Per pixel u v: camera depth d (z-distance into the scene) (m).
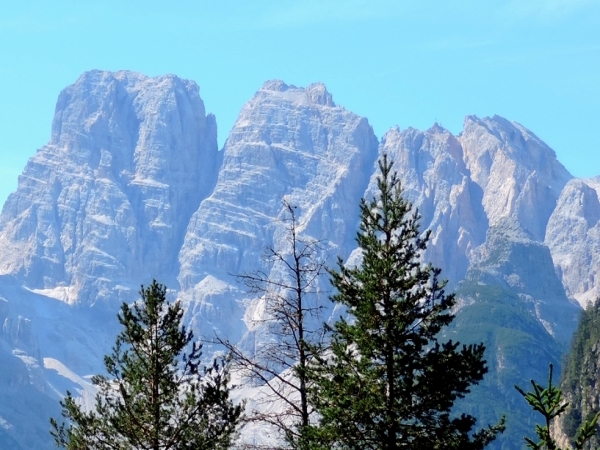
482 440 62.31
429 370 62.69
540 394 45.09
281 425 61.53
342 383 61.50
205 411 65.38
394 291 64.38
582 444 44.78
